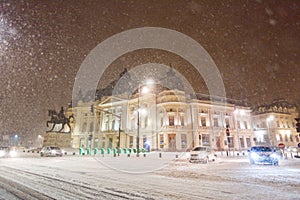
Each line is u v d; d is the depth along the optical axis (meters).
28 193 6.73
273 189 7.22
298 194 6.51
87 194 6.57
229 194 6.51
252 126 68.88
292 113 73.25
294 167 15.30
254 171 12.73
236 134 62.59
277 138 67.12
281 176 10.44
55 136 53.25
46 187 7.63
